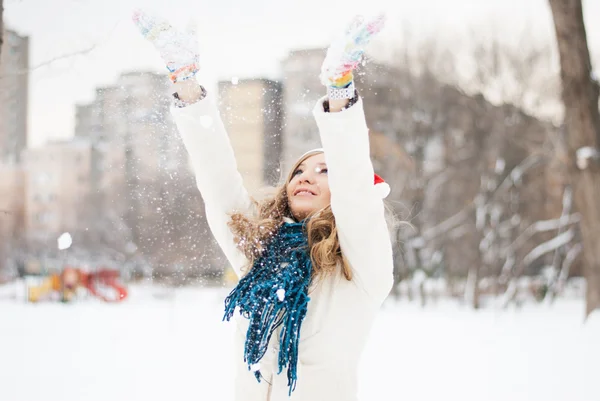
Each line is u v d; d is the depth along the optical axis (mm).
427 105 25781
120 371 7398
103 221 33688
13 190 35938
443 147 27047
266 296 2049
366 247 2023
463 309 20328
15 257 34938
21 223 35844
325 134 1967
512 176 24047
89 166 34719
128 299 21453
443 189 26422
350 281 2096
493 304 22219
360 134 1957
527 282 25688
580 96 13031
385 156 25203
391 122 25438
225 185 2363
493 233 23219
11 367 7688
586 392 6426
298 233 2203
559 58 13258
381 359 8797
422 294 20828
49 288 21156
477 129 25953
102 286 22953
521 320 14953
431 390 6527
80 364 7934
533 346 10109
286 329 1974
